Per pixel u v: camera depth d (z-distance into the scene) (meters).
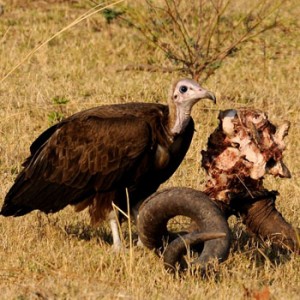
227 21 36.84
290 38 36.84
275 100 31.17
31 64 33.81
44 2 39.47
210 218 17.95
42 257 19.22
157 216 18.31
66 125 20.56
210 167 19.38
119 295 16.80
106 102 29.95
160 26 34.38
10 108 29.36
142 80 32.09
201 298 16.97
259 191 19.50
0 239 20.36
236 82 32.66
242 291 17.55
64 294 16.86
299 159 26.83
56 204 20.62
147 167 19.98
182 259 18.25
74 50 35.19
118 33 36.59
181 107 19.77
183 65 32.97
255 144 19.08
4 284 17.55
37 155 20.80
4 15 38.03
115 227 20.28
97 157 20.05
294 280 18.64
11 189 20.80
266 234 19.69
